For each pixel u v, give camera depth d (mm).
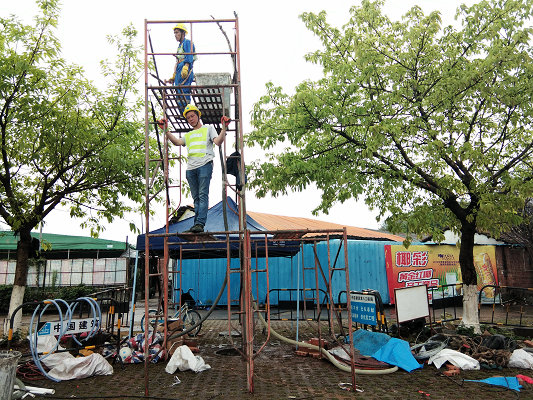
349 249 16688
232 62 6801
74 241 21297
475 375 6277
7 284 17844
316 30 10125
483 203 8273
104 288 17781
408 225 9062
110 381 6113
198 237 5992
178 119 7359
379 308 9023
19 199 9148
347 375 6367
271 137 9961
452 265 18156
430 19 8945
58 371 6188
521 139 9609
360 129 9391
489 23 8906
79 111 9336
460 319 11578
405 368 6504
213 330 11594
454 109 9328
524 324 11656
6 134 8898
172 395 5391
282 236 6406
